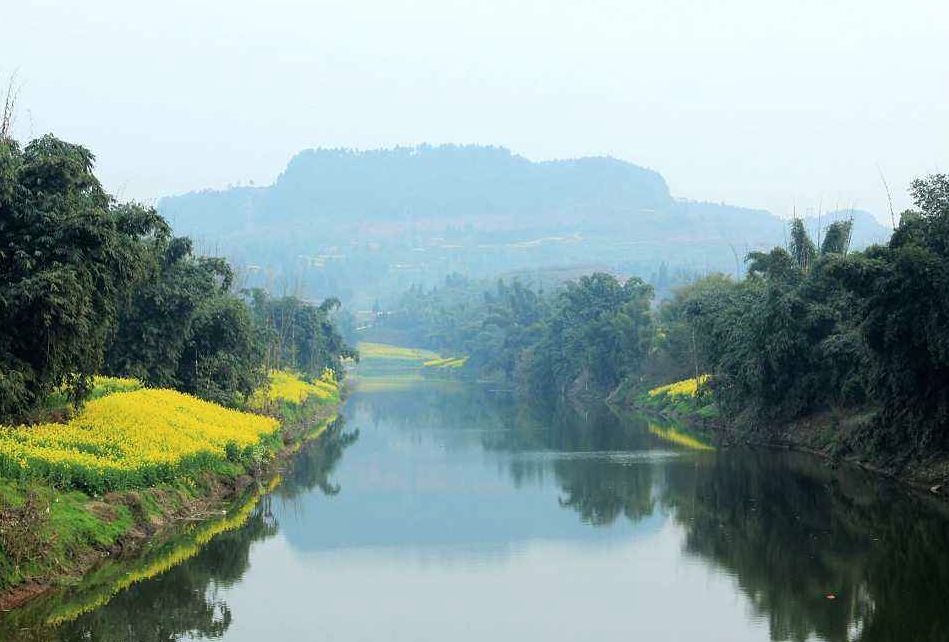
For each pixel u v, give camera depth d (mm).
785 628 21984
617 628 22141
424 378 169875
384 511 37281
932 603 23734
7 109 35000
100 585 24344
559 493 41688
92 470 27562
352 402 106188
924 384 39625
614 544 31391
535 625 22375
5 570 21656
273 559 28938
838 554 28891
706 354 72750
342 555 29641
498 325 164000
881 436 43625
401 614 23125
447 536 32688
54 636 20516
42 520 23109
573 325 116562
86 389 33750
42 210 30578
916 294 37281
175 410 41281
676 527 34000
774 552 29500
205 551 28891
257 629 21750
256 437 44188
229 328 53469
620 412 89625
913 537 30672
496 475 47062
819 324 54500
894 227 41469
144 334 47500
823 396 55406
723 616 23031
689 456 53594
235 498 37875
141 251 36000
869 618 22641
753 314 58469
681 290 107625
